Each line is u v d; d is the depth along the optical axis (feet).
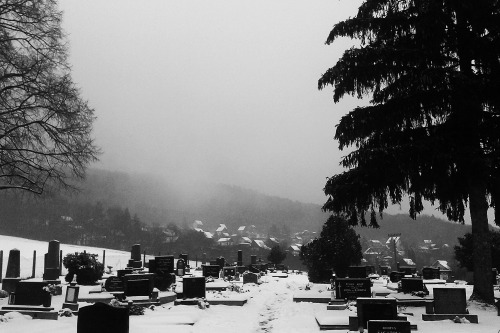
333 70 53.47
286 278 118.21
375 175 50.75
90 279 75.00
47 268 79.30
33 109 69.77
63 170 75.87
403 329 28.66
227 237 498.69
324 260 85.25
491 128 50.72
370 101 56.75
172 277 70.49
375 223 54.85
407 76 52.11
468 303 48.93
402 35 55.42
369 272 130.41
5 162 67.82
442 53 54.39
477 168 48.85
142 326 37.88
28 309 41.24
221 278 105.19
